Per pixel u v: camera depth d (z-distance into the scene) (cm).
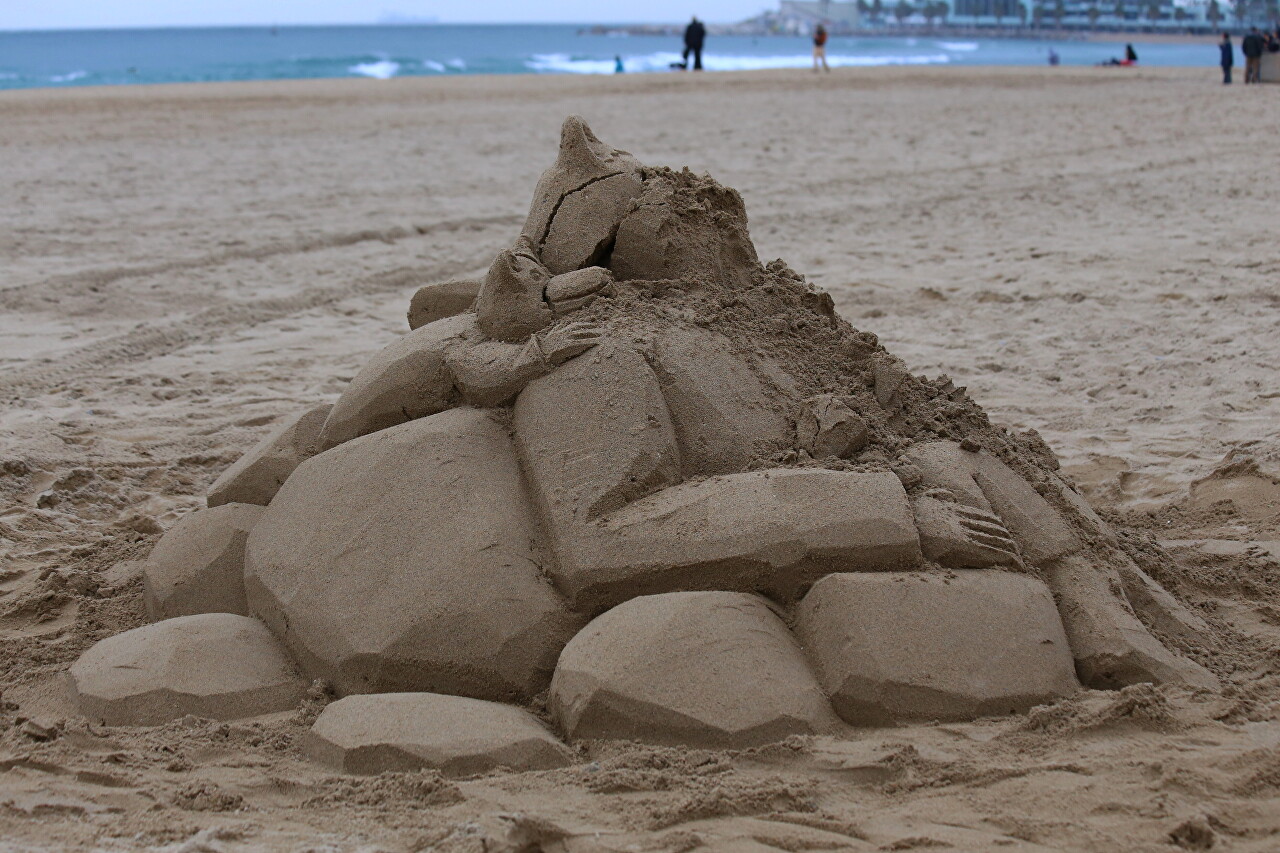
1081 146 1650
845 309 837
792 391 370
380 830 255
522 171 1483
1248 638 358
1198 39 11762
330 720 300
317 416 408
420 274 966
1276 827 249
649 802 266
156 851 248
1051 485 367
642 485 331
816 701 296
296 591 336
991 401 638
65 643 370
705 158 1589
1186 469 525
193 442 596
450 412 364
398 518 336
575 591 318
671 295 381
